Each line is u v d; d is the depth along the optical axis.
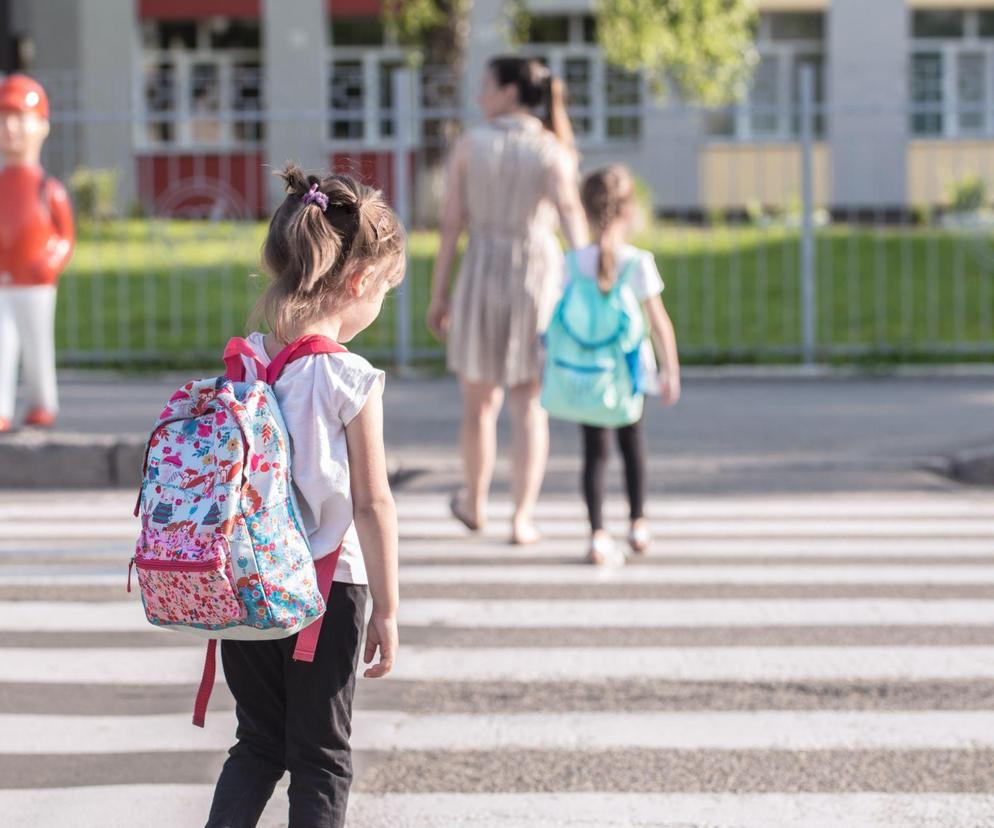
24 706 6.22
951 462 11.48
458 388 15.20
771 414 13.54
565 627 7.35
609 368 8.30
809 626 7.35
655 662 6.77
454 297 8.68
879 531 9.61
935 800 5.14
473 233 8.64
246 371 3.86
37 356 11.82
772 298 19.47
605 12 25.73
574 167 8.64
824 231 22.72
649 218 23.50
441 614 7.59
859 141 32.34
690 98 27.05
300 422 3.76
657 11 25.22
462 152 8.61
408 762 5.52
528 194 8.52
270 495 3.65
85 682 6.56
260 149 32.53
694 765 5.48
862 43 33.00
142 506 3.71
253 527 3.61
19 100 11.20
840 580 8.30
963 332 17.86
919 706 6.15
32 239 11.50
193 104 29.98
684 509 10.28
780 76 24.00
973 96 19.89
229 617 3.61
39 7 34.66
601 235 8.45
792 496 10.73
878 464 11.52
